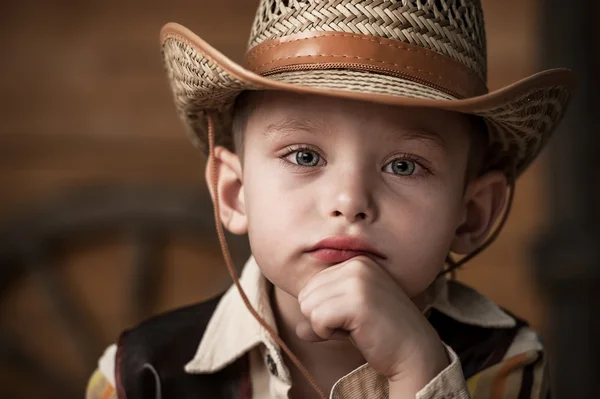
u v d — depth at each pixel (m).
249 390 1.22
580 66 2.44
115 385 1.27
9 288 2.87
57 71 2.94
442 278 1.30
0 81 2.95
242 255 2.70
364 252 1.02
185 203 2.78
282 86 0.95
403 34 1.06
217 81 1.06
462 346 1.29
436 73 1.07
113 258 2.89
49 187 2.91
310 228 1.02
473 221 1.24
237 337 1.23
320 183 1.02
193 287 2.83
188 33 1.04
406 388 1.00
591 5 2.45
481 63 1.16
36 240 2.82
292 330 1.21
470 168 1.17
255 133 1.08
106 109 2.93
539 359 1.30
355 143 1.01
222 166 1.21
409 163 1.05
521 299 2.86
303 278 1.04
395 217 1.03
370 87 1.01
